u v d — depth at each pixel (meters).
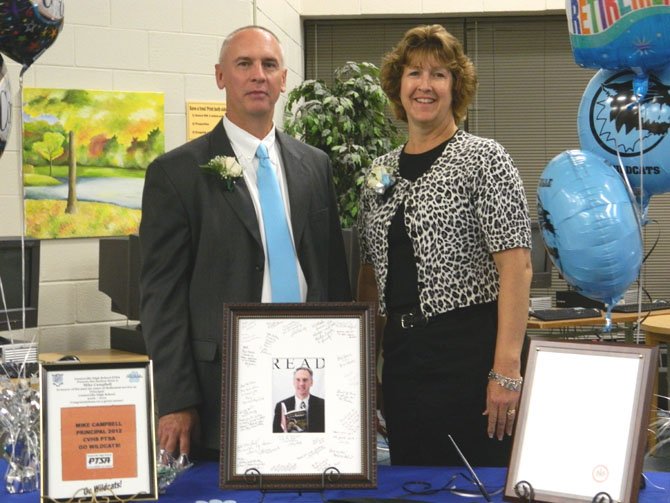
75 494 1.73
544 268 5.45
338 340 1.82
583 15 2.04
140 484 1.76
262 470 1.76
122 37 4.52
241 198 2.19
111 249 4.21
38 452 1.90
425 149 2.32
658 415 1.96
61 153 4.38
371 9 6.88
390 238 2.29
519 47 7.13
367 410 1.78
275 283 2.20
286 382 1.80
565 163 2.12
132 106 4.54
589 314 4.95
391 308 2.31
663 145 2.03
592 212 2.03
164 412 2.09
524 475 1.66
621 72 2.10
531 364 1.71
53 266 4.40
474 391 2.22
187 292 2.19
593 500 1.58
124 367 1.80
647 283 7.13
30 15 2.13
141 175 4.57
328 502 1.74
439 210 2.21
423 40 2.28
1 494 1.86
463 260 2.22
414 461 2.32
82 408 1.77
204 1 4.70
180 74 4.66
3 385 2.03
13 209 4.30
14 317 3.60
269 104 2.23
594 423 1.63
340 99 5.73
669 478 1.87
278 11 5.89
